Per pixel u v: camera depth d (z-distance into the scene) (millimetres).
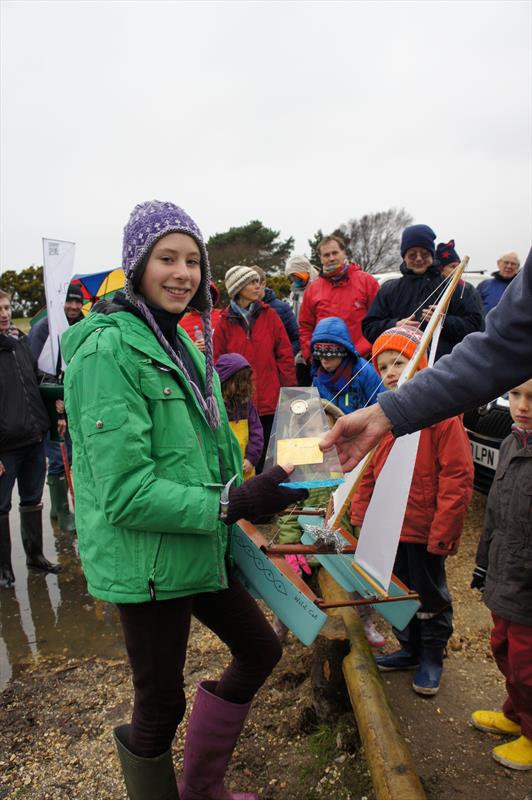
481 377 1379
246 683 1805
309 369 5527
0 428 3699
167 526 1491
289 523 3035
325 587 2684
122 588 1538
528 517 2008
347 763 2104
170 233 1587
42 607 3543
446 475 2367
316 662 2281
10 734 2432
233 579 1834
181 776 2105
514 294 1321
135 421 1477
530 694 2027
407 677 2666
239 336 4656
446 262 4402
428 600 2500
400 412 1452
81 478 1601
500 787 2021
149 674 1619
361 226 35562
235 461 1917
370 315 4027
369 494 2621
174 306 1642
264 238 39656
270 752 2248
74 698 2654
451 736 2279
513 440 2180
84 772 2217
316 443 1560
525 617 1996
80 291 5062
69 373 1554
